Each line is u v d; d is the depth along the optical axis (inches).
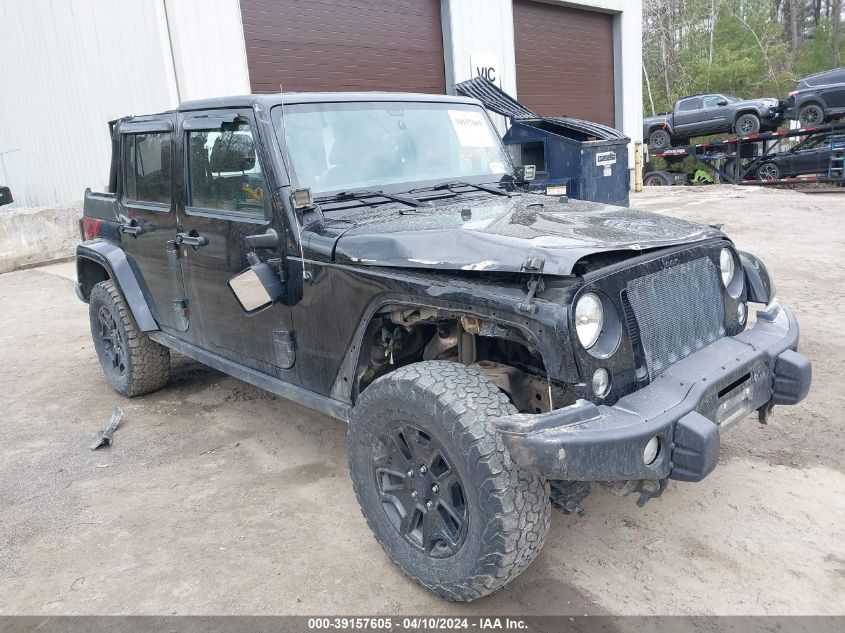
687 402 97.7
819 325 236.7
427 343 129.3
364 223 124.7
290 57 430.9
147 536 133.0
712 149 894.4
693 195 725.3
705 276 116.3
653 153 944.3
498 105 453.4
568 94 685.3
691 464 93.6
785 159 802.8
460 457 95.7
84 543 131.6
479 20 550.9
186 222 160.1
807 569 112.0
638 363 101.0
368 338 120.2
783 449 151.9
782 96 1713.8
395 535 111.8
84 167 495.2
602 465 88.5
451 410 96.3
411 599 110.3
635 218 123.6
